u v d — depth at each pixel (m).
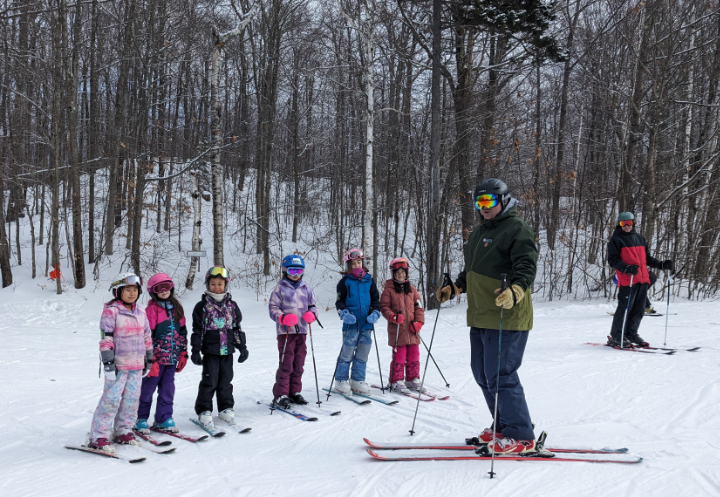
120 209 21.00
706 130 15.77
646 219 14.40
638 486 2.61
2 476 3.41
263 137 19.84
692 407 4.05
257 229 21.00
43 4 16.56
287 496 2.85
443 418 4.43
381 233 23.61
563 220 21.64
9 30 17.17
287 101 23.14
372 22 14.38
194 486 3.12
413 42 17.23
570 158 23.23
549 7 12.39
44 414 5.19
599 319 10.13
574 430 3.73
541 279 17.47
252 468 3.41
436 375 6.24
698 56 14.97
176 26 18.06
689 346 6.51
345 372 5.59
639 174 16.34
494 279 3.23
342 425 4.41
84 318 14.16
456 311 13.25
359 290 5.59
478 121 15.01
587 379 5.21
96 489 3.12
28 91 19.02
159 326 4.34
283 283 5.23
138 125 18.05
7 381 7.04
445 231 16.19
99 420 3.92
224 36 12.46
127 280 4.00
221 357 4.60
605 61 16.73
